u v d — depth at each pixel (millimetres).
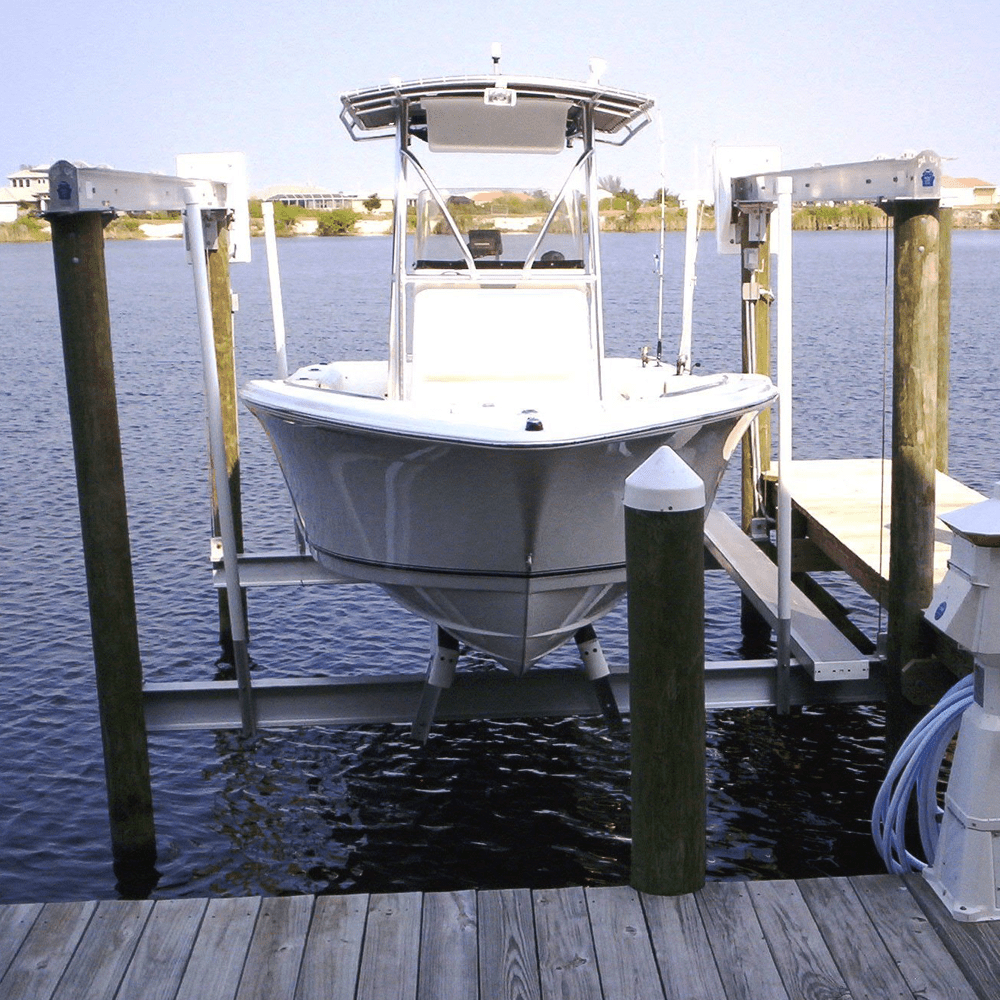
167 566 10336
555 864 5535
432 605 5906
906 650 5207
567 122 6625
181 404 19203
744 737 6871
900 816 3809
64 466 14312
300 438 5840
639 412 5438
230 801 6184
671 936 3311
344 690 5965
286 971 3205
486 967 3201
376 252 88688
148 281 54312
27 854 5629
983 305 33344
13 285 50688
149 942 3342
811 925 3346
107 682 5203
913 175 4750
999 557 3113
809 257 66438
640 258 69688
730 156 8039
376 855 5633
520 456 5027
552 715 6129
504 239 6562
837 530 6934
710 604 9414
